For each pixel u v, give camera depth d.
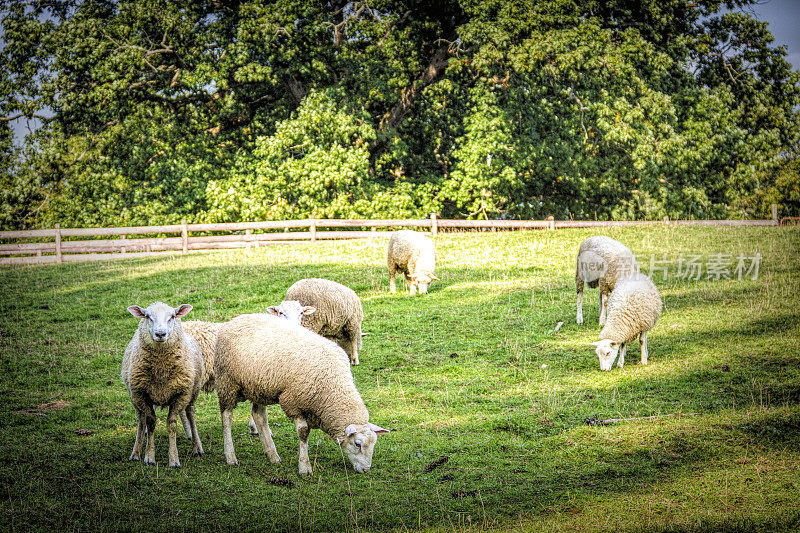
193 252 23.75
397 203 26.91
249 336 7.53
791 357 10.64
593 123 28.72
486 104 27.42
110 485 6.94
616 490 6.86
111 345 13.27
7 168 28.05
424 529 6.12
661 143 27.20
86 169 26.52
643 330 10.85
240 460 7.80
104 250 24.88
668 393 9.66
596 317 14.09
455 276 18.67
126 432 8.78
